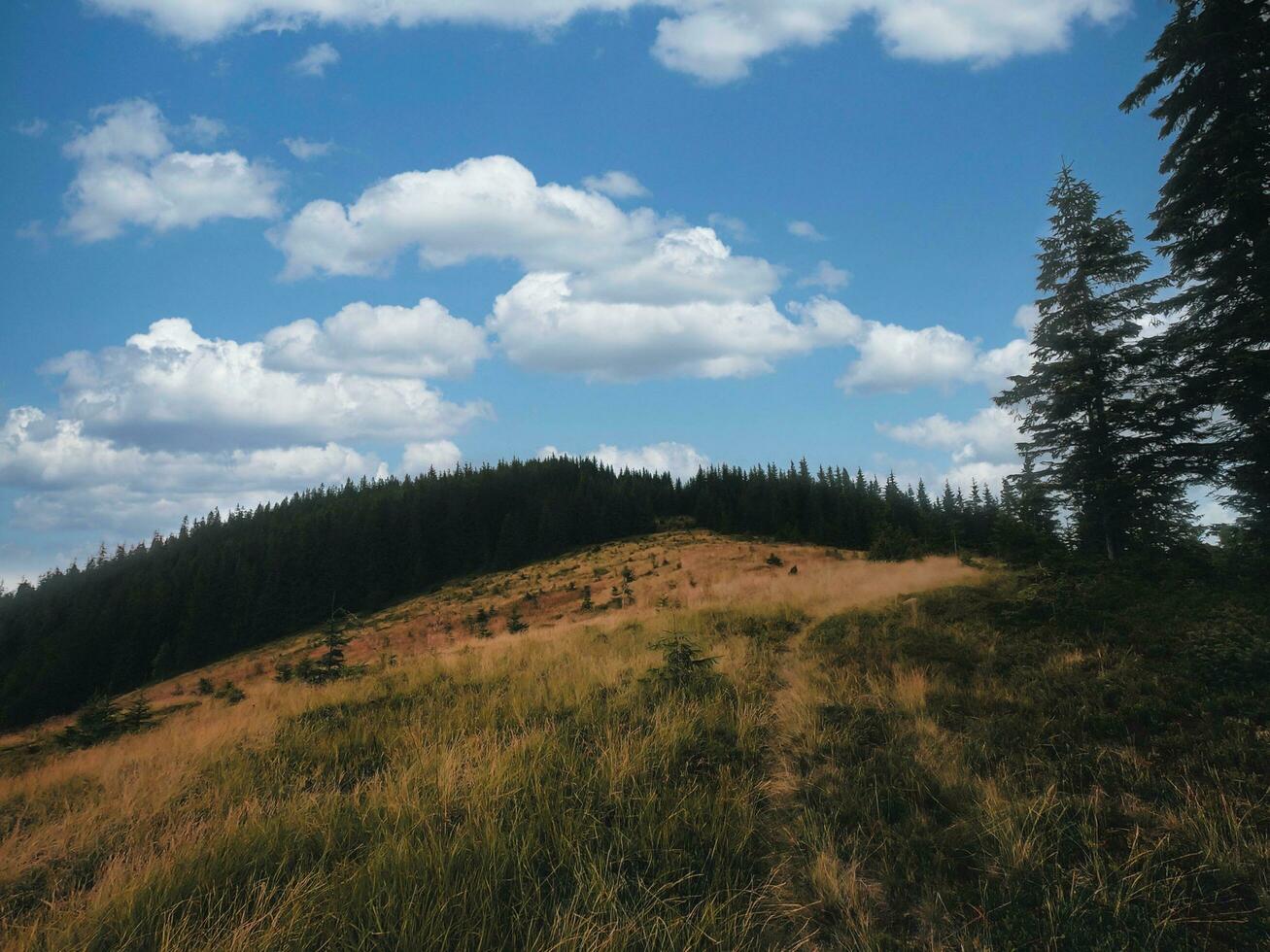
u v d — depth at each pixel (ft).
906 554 94.17
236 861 13.14
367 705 29.40
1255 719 17.31
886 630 32.32
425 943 9.83
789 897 11.68
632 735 18.79
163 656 244.83
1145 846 12.56
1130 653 23.52
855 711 20.39
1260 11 39.81
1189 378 44.91
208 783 19.63
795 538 264.11
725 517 319.06
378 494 418.31
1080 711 18.90
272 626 269.64
